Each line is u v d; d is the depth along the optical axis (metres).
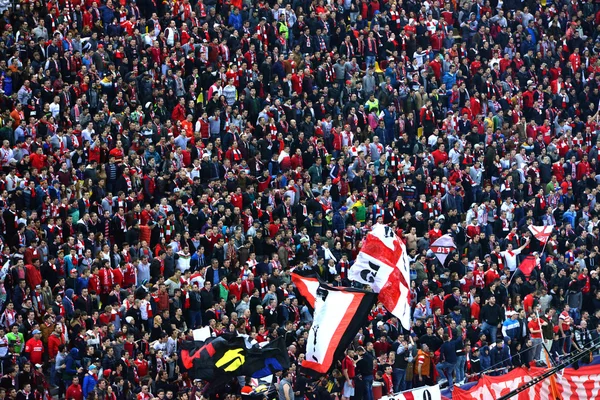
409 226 148.38
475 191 160.25
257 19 177.25
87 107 148.50
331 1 185.62
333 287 75.81
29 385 107.50
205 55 165.25
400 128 167.38
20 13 159.00
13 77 149.75
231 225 139.00
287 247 137.62
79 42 157.12
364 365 118.31
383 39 181.88
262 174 150.38
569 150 171.25
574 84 188.12
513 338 130.50
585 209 157.62
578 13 199.25
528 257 142.25
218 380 78.44
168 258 129.38
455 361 123.75
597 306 143.38
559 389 118.69
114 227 133.12
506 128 173.12
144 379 110.19
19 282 118.25
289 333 119.12
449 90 176.00
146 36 163.12
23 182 132.62
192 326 125.38
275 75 165.75
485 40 188.00
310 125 160.88
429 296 132.62
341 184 153.62
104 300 124.38
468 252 146.75
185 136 149.50
